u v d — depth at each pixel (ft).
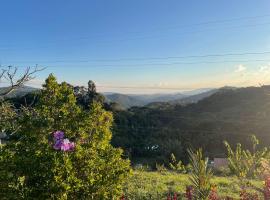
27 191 20.81
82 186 21.95
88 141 23.59
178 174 64.95
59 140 21.49
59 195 20.63
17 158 21.29
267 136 177.27
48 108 23.68
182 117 249.14
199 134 214.90
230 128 205.57
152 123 248.93
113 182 23.03
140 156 208.95
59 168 20.80
